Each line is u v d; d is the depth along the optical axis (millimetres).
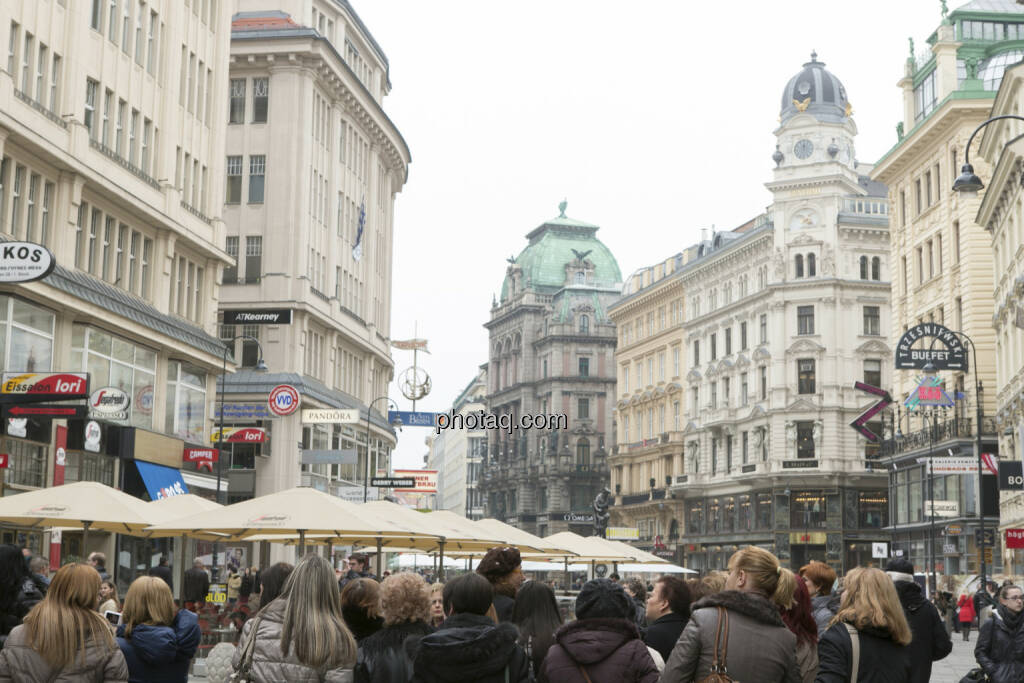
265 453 61719
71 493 19656
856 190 90562
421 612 8266
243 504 17984
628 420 116375
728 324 96438
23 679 7551
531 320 156000
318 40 64875
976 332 60562
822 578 10742
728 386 96125
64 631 7613
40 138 34375
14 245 27641
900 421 69812
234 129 65125
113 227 40906
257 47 64562
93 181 38094
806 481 86000
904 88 72438
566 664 7746
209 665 11328
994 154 56688
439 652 7391
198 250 48188
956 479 59969
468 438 172875
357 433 74250
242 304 63562
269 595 8828
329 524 16953
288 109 64812
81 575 7816
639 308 115125
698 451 99938
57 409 31328
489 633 7500
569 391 147500
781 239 89188
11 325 32812
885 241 88062
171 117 45469
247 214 64375
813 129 88938
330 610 7852
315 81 66562
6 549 8961
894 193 73188
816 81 89875
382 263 83125
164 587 9086
